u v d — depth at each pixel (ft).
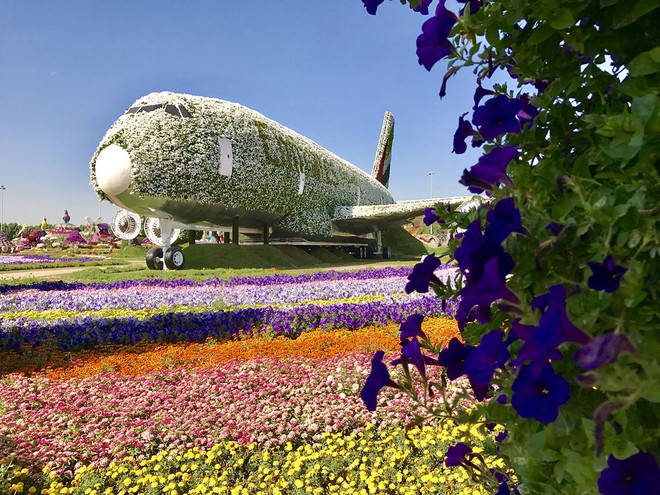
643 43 3.24
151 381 19.11
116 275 62.95
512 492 3.88
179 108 69.36
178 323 28.73
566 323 2.27
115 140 64.59
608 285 2.55
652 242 2.62
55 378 20.59
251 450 13.62
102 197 68.23
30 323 28.17
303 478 12.23
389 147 170.91
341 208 108.06
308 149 97.30
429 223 4.49
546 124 3.87
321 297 44.11
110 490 11.94
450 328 25.96
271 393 17.26
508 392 3.38
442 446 12.78
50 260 109.09
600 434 2.11
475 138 4.11
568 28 3.19
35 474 12.66
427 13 4.02
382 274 66.33
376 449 13.20
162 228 76.07
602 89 3.48
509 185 3.30
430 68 3.84
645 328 2.55
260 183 81.00
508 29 3.54
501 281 2.57
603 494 2.33
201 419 15.10
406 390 3.62
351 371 18.48
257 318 29.48
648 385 2.10
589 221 2.72
